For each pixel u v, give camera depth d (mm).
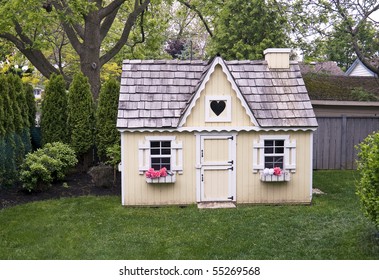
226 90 8617
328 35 14016
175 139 8641
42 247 6270
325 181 11305
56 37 16875
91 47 14484
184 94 9016
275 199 8914
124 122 8430
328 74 16016
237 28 15961
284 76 9562
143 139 8617
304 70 17359
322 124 13164
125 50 18859
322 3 13695
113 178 10594
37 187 9602
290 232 6902
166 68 9461
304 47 14680
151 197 8734
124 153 8633
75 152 11688
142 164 8641
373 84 15617
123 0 14789
